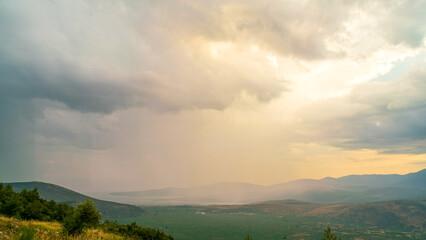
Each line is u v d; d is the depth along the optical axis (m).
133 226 77.25
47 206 58.00
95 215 33.56
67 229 31.59
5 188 55.56
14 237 20.67
